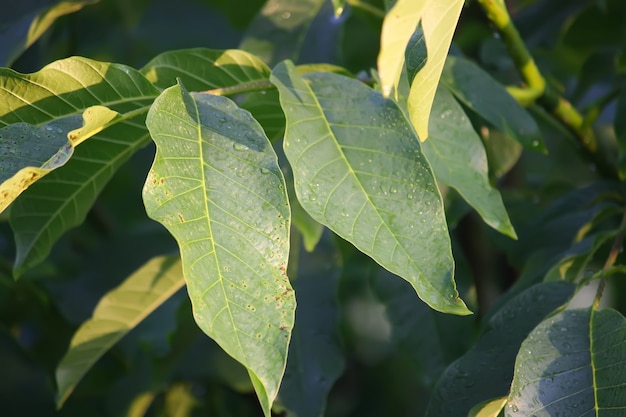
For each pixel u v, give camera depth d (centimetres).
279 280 67
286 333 66
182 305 102
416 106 70
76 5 95
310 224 89
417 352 101
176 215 67
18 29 95
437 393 80
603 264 96
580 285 81
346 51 113
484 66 109
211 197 68
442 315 101
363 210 71
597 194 102
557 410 73
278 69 74
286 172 89
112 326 96
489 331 81
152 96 77
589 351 75
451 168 80
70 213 86
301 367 99
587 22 122
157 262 95
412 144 72
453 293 70
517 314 82
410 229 71
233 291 67
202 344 122
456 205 94
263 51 97
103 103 76
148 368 120
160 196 67
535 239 102
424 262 70
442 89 82
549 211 103
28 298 120
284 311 67
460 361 80
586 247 88
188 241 67
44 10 94
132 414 120
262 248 67
